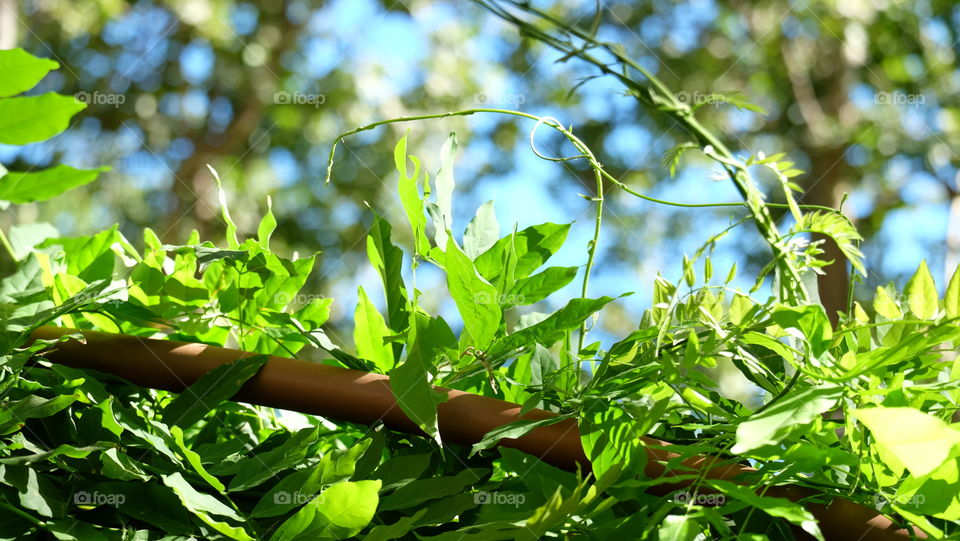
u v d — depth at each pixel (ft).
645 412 3.62
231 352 3.76
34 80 2.88
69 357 3.75
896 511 3.46
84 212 29.60
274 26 36.09
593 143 35.24
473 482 3.61
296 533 3.41
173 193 33.12
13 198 2.89
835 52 33.86
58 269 4.24
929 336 3.52
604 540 3.44
